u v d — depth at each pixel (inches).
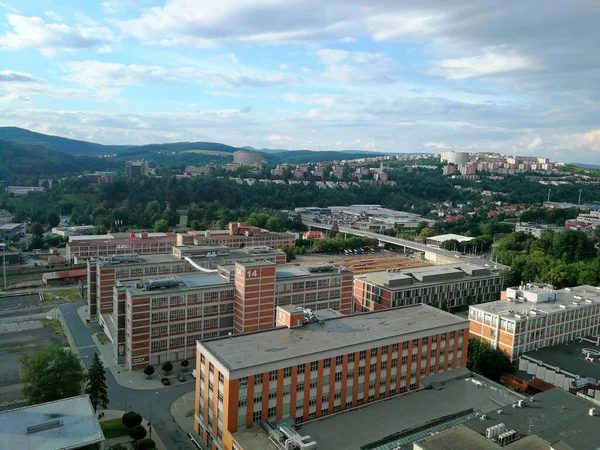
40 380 4367.6
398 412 4493.1
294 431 3863.2
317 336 4805.6
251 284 6481.3
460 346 5403.5
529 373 5935.0
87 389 4704.7
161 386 5654.5
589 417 4065.0
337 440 3961.6
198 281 6752.0
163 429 4717.0
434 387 5014.8
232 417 3981.3
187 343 6387.8
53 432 3412.9
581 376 5457.7
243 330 6525.6
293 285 7145.7
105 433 4564.5
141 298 5969.5
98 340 6958.7
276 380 4168.3
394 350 4872.0
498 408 4500.5
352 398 4645.7
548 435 3777.1
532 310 6422.2
